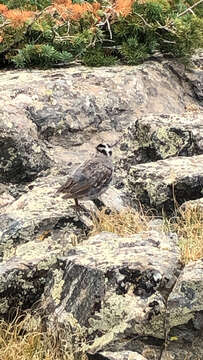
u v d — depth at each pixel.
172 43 14.64
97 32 14.24
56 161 11.63
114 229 9.45
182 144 11.12
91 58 14.09
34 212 9.41
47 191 10.15
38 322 8.36
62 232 9.16
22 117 11.74
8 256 8.98
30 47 13.84
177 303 7.62
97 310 7.81
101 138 12.45
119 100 12.93
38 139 11.81
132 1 14.05
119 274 7.90
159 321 7.67
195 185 10.01
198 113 13.06
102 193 9.33
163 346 7.68
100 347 7.66
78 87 12.83
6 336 8.34
